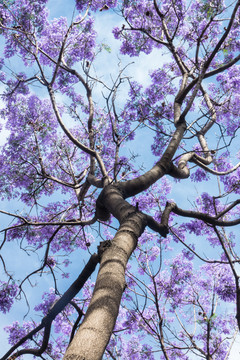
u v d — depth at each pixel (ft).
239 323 16.17
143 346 25.93
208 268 25.76
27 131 27.14
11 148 26.48
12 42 26.86
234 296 24.84
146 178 14.56
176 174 16.70
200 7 25.31
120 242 9.39
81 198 21.02
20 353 15.06
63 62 22.52
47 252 16.17
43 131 27.35
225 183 26.91
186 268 26.48
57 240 26.68
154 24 27.94
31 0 26.05
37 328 14.24
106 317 6.34
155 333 20.58
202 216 16.37
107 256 8.66
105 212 14.62
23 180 26.05
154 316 25.55
